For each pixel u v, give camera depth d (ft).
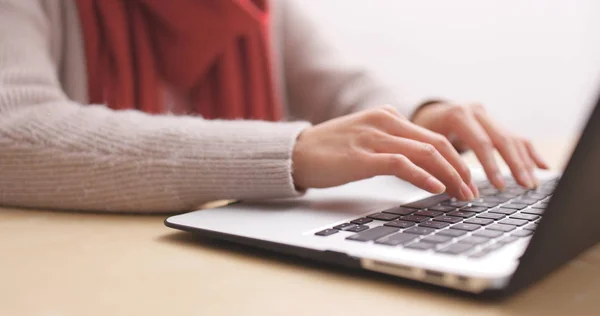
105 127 1.77
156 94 3.31
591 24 5.01
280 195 1.59
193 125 1.79
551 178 1.98
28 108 1.91
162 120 1.84
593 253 1.21
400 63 5.54
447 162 1.52
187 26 3.21
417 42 5.49
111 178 1.68
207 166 1.64
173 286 1.04
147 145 1.70
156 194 1.66
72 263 1.19
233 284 1.05
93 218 1.65
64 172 1.72
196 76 3.40
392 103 2.94
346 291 1.00
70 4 3.03
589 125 0.80
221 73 3.54
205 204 1.83
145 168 1.67
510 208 1.44
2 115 1.86
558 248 0.94
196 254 1.25
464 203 1.52
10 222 1.60
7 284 1.06
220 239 1.30
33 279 1.09
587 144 0.81
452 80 5.47
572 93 5.14
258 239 1.20
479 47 5.36
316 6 5.39
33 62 2.12
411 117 2.57
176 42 3.30
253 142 1.65
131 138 1.72
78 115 1.86
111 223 1.58
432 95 5.50
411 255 1.02
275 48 3.92
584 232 1.02
